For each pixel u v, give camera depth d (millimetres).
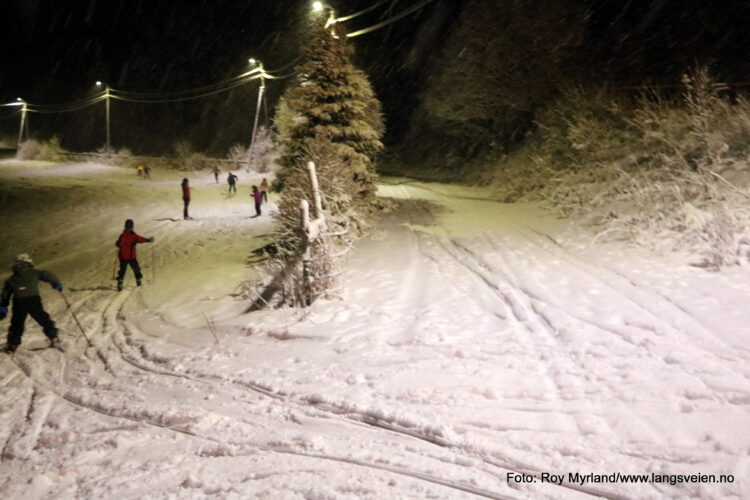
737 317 6051
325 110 15117
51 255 18422
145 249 18219
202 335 8266
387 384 5379
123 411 5672
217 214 25000
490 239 12781
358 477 3938
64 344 8867
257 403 5453
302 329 7418
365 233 13938
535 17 26359
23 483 4398
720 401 4363
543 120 24000
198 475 4191
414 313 7613
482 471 3875
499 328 6648
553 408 4574
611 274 8531
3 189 34094
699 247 8883
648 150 15148
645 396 4578
